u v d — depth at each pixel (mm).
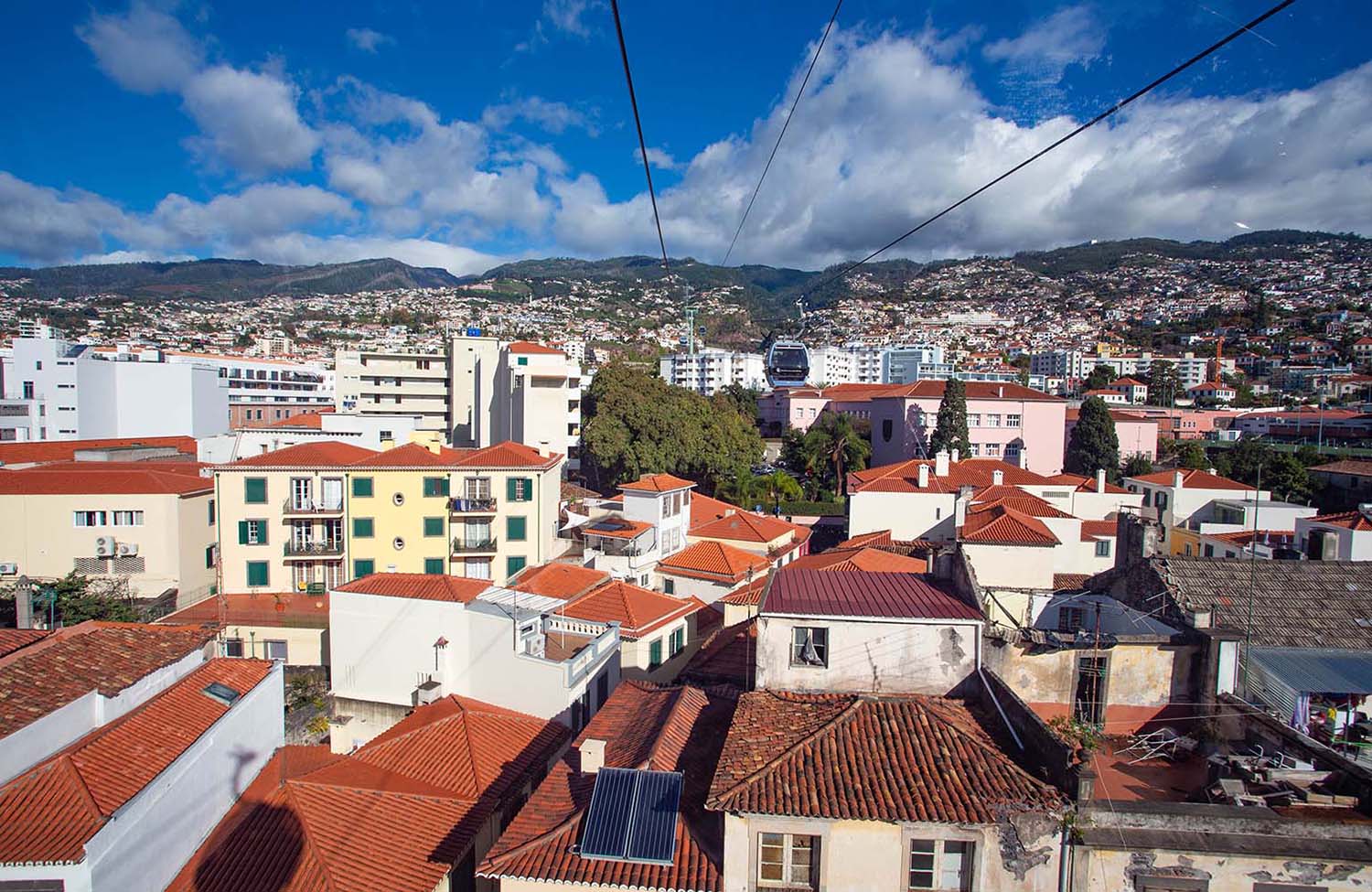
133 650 25984
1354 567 24078
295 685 39375
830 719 17516
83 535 49719
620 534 47281
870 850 14867
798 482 98875
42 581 46625
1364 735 18406
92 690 22781
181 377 90188
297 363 147000
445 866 21781
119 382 88312
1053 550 38500
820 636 19734
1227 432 116125
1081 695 19344
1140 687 19234
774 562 49344
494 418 115812
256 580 50094
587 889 15852
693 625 41469
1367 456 85562
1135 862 14273
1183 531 55000
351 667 35500
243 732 25922
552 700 30875
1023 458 84062
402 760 26672
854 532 53406
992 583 39062
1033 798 14789
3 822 18234
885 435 101625
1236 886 14047
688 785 18266
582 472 103625
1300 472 76625
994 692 18312
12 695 21531
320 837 21906
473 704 30797
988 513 43781
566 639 34688
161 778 20766
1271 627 21578
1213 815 14305
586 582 41875
